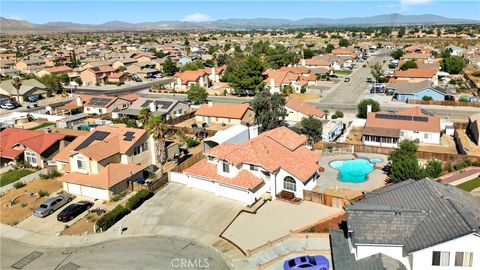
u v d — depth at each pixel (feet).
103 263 123.54
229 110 302.66
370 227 104.83
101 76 500.74
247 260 122.83
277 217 149.48
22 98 394.32
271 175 162.50
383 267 96.32
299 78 437.58
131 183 175.73
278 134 187.62
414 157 176.96
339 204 154.61
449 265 95.35
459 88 401.90
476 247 92.68
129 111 320.91
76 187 174.60
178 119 306.55
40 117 318.04
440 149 226.38
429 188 117.60
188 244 133.69
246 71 398.83
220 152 170.60
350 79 479.41
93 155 175.73
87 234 142.20
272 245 129.80
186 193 172.24
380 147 217.36
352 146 222.48
